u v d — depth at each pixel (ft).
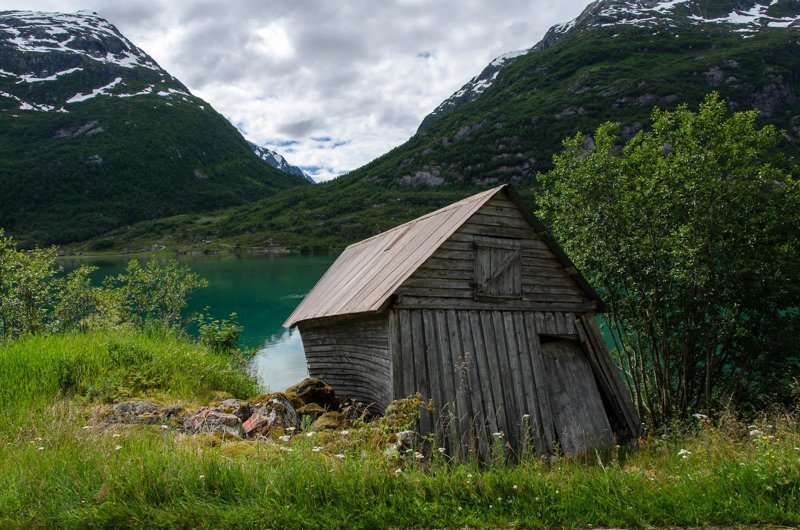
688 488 17.11
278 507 16.14
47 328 59.41
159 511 16.07
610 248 52.49
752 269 46.37
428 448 33.09
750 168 49.16
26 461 19.83
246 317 134.82
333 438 24.12
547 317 41.14
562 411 40.04
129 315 67.41
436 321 36.50
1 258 58.18
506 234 40.37
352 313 38.09
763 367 50.19
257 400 35.53
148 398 35.68
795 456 18.21
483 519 16.21
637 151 53.31
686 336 51.11
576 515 16.17
